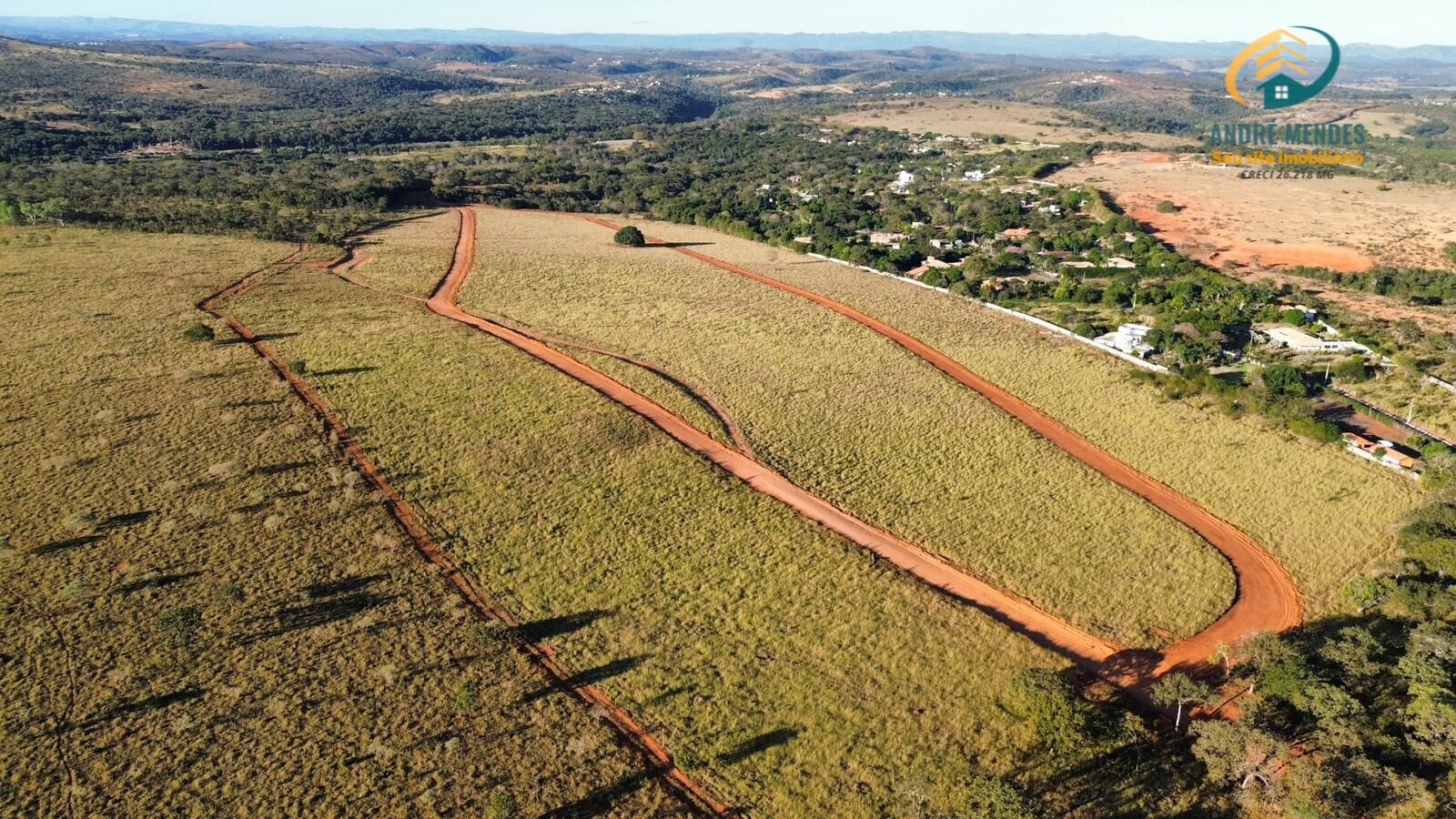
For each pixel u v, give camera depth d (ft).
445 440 206.59
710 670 138.31
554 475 194.49
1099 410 244.22
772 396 245.24
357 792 112.98
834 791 117.50
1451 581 161.68
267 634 138.92
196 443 196.24
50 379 225.76
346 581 153.69
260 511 171.53
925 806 114.93
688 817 112.57
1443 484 193.57
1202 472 210.38
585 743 122.21
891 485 200.13
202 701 125.29
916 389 252.42
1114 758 123.85
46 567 150.51
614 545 170.30
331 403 223.10
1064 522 186.29
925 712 131.44
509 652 139.64
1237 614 158.10
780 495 193.98
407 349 261.24
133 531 162.30
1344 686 130.62
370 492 181.68
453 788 114.42
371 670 133.39
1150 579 167.43
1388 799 113.19
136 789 111.14
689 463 202.08
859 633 147.64
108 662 130.82
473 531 172.45
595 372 256.73
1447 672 128.67
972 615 152.97
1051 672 133.39
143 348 250.57
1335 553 177.17
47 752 115.65
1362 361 272.72
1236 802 117.29
